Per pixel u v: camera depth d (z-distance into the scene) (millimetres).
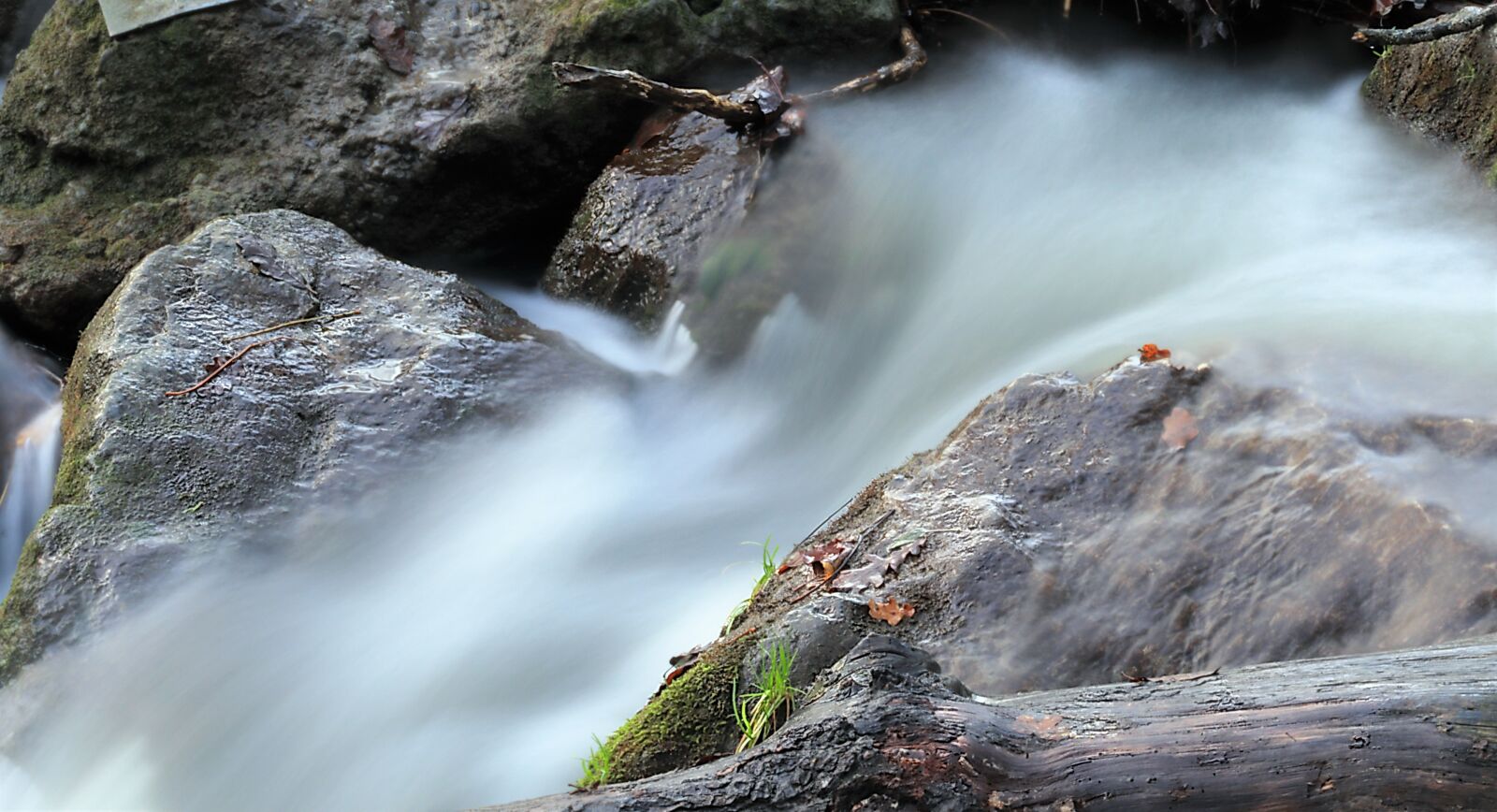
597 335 6430
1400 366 4109
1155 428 4070
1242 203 6062
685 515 5332
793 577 4027
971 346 5965
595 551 5074
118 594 4418
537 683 4367
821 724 2498
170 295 5566
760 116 6414
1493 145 5625
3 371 7117
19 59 7547
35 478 6645
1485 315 4465
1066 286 5918
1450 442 3709
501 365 5602
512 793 3887
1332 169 6219
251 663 4355
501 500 5148
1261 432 3908
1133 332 5148
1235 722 2414
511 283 7586
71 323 7297
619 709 4105
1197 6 7449
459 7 7328
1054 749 2445
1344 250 5410
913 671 2654
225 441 4969
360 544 4848
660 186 6434
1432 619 3232
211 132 7297
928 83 7180
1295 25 7434
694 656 3822
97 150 7301
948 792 2373
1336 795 2305
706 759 3266
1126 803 2367
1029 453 4145
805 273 6145
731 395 5969
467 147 7074
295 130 7215
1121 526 3820
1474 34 5785
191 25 7105
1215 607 3516
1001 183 6641
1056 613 3604
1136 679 2793
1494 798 2240
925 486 4188
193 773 4113
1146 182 6469
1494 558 3264
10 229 7297
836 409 6062
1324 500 3625
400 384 5355
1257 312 4871
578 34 6844
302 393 5262
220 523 4734
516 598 4781
